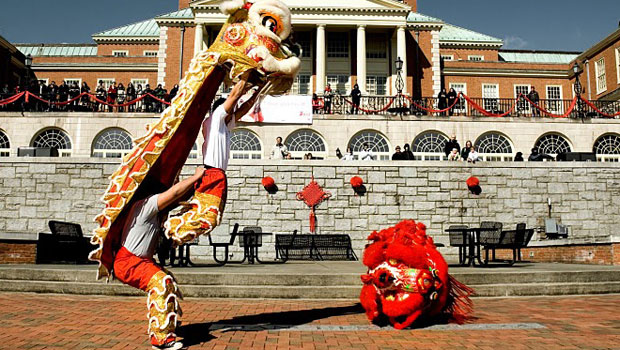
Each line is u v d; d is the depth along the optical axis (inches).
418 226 236.7
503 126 916.0
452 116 914.7
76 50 2054.6
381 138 908.6
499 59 2074.3
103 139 888.9
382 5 1498.5
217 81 202.7
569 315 247.4
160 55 1498.5
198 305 276.7
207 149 190.7
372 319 228.2
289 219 629.6
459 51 1973.4
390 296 215.8
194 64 196.5
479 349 179.0
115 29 2022.6
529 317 242.4
